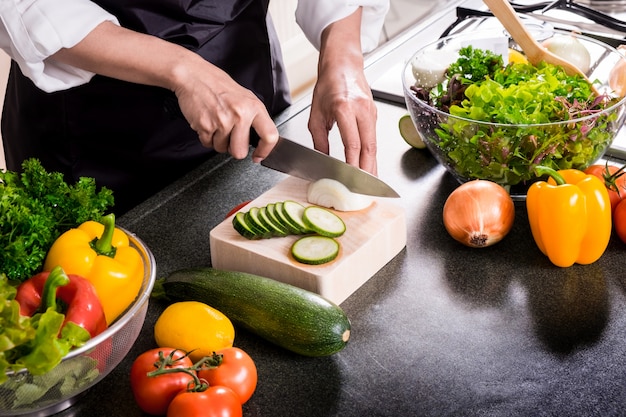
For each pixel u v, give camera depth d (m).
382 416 0.77
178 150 1.36
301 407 0.79
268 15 1.46
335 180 1.01
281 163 1.05
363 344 0.86
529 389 0.79
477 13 1.51
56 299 0.76
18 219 0.80
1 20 1.04
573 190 0.91
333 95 1.12
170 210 1.10
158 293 0.92
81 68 1.09
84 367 0.74
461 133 0.99
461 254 0.99
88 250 0.80
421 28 1.55
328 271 0.90
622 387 0.79
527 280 0.94
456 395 0.79
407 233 1.03
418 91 1.12
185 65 1.03
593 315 0.88
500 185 1.03
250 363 0.79
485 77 1.06
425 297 0.93
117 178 1.36
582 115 0.99
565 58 1.18
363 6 1.28
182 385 0.76
